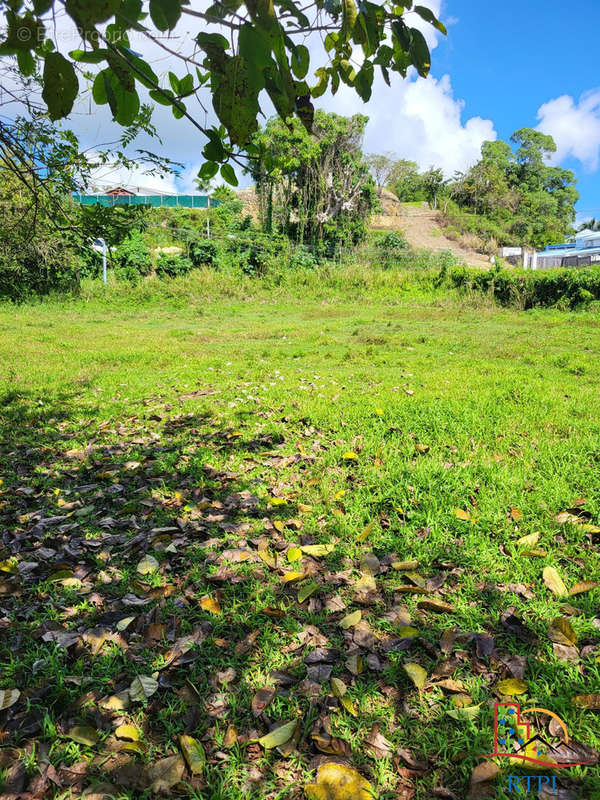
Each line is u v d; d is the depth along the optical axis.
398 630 1.99
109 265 22.84
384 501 3.09
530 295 19.97
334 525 2.83
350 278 25.67
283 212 31.94
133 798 1.37
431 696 1.66
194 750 1.46
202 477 3.62
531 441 3.97
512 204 61.19
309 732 1.55
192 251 26.11
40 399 6.28
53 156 1.95
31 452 4.33
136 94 0.97
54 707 1.68
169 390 6.70
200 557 2.60
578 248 47.03
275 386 6.62
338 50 1.20
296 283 25.81
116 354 9.74
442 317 17.53
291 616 2.11
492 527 2.72
